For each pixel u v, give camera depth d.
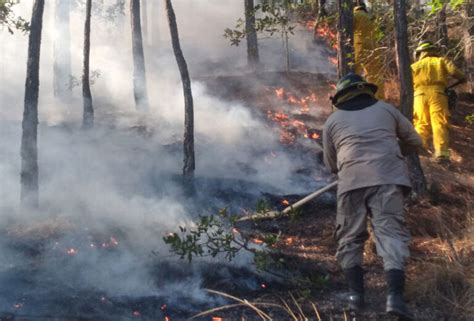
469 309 3.99
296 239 5.29
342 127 4.09
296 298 4.27
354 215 3.98
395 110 4.17
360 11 7.92
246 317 3.99
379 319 3.95
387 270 3.73
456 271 4.33
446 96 7.23
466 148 7.75
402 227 3.90
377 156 3.93
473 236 5.12
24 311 3.83
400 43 6.00
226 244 4.44
